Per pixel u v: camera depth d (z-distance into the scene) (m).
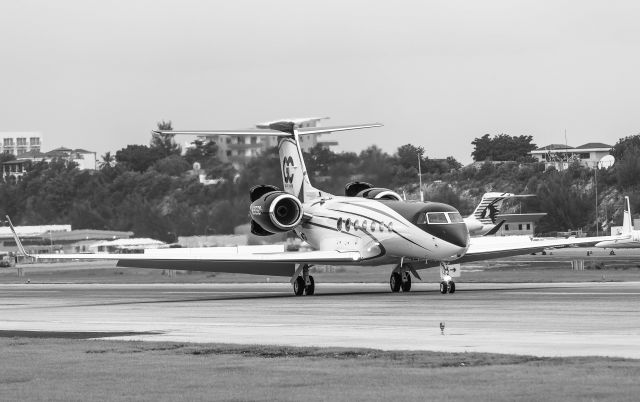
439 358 77.50
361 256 174.50
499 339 90.69
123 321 125.75
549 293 154.62
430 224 163.38
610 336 90.75
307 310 133.88
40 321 129.75
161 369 77.00
